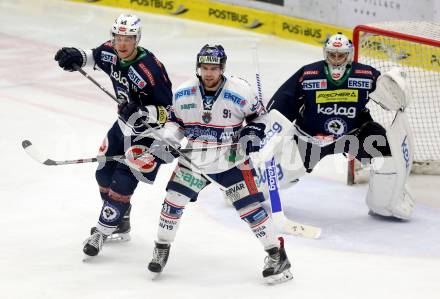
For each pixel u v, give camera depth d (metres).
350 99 16.72
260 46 31.58
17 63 29.91
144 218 16.97
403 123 16.66
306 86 16.78
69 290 13.27
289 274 13.67
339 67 16.55
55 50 31.58
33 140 22.11
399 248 15.52
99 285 13.52
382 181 16.70
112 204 14.27
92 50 14.83
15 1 39.69
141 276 13.96
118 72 14.45
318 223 16.95
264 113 13.59
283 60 29.75
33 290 13.23
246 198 13.43
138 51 14.34
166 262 14.04
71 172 19.80
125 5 37.91
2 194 18.25
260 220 13.45
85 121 23.88
